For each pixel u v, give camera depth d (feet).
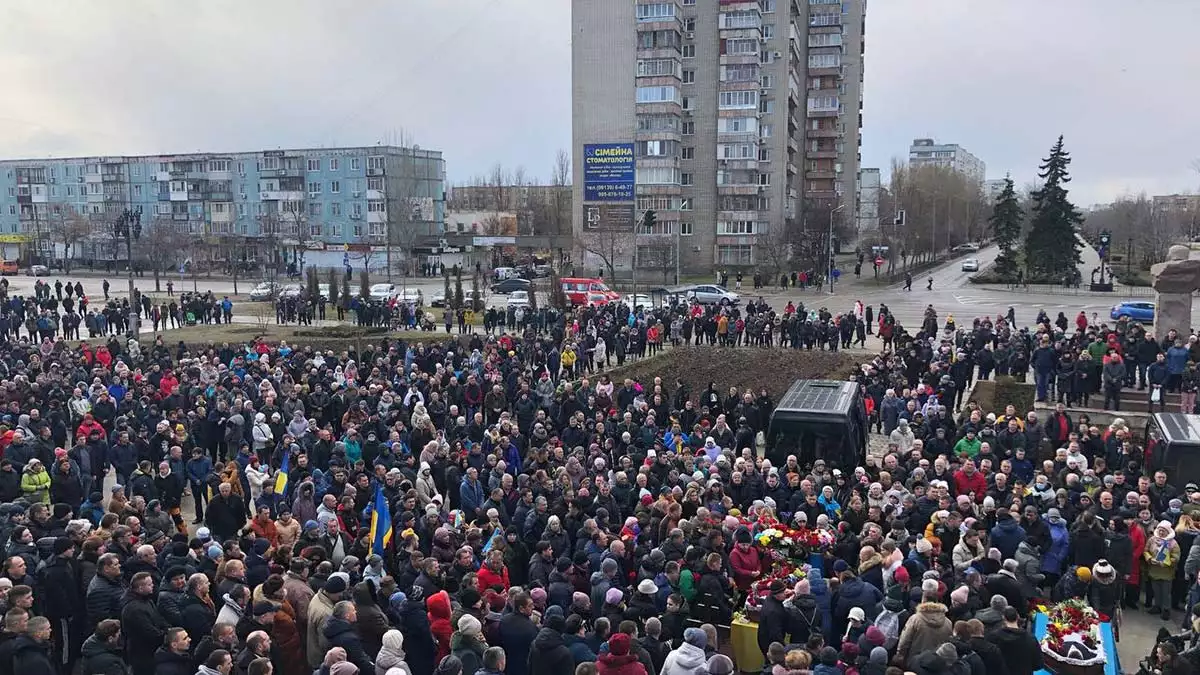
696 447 59.41
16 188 365.40
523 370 81.30
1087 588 37.83
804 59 334.03
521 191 465.06
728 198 267.80
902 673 25.70
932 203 357.20
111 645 26.91
